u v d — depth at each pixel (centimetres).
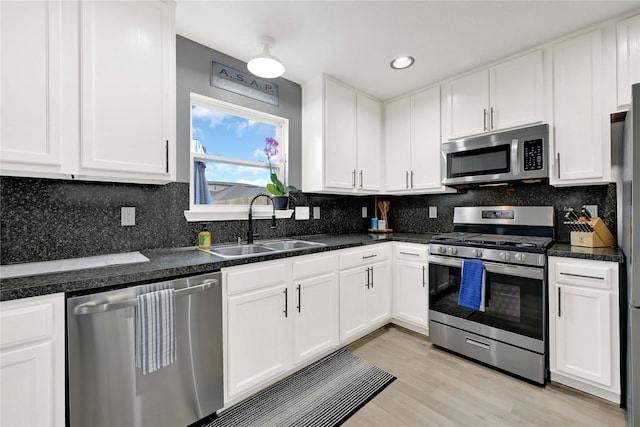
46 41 120
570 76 181
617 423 140
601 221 179
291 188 234
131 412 117
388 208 313
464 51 202
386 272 251
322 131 238
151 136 149
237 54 210
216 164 215
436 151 251
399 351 218
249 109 223
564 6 156
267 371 164
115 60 138
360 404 157
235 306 150
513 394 165
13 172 119
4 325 93
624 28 161
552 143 189
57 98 123
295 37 187
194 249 185
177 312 129
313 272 190
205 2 155
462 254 205
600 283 154
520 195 233
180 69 188
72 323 105
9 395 94
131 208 169
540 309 171
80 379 107
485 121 219
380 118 289
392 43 194
